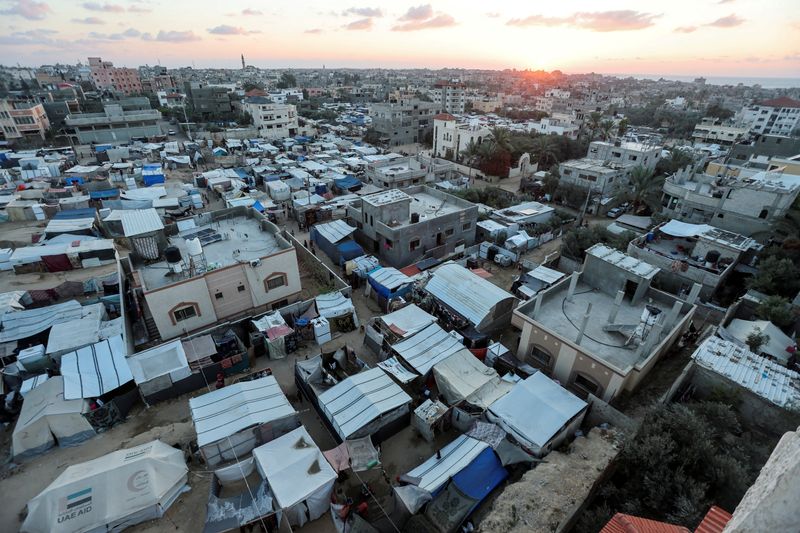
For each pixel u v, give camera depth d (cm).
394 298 3103
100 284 3189
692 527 1291
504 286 3600
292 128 10844
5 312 2772
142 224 3008
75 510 1560
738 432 1806
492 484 1691
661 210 4569
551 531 1430
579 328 2333
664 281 3306
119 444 2053
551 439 1831
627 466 1662
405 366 2398
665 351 2378
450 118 8544
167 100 14150
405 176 5947
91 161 7844
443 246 4003
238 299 2808
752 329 2498
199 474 1884
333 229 4175
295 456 1772
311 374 2270
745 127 10031
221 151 8056
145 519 1678
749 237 3600
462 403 2133
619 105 18012
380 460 1970
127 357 2327
